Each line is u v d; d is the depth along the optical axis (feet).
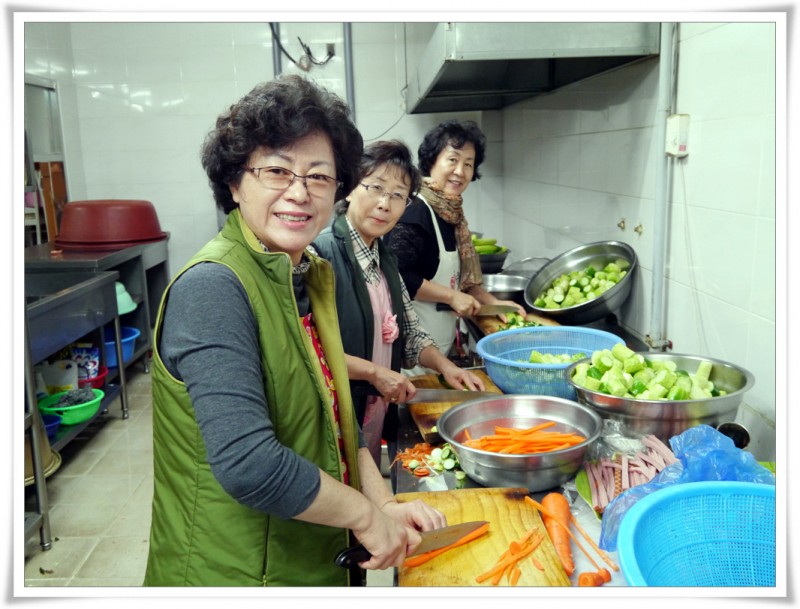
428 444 4.83
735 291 5.12
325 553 3.33
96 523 8.64
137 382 14.39
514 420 4.76
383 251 6.15
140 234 14.98
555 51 6.23
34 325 9.15
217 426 2.61
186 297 2.76
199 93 16.25
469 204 16.40
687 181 5.85
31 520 7.83
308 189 3.02
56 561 7.80
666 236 6.31
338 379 3.67
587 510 3.81
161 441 3.09
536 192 12.12
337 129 3.06
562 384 5.29
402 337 6.46
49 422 10.02
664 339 6.50
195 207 16.84
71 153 16.05
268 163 2.97
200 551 3.05
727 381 4.61
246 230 3.13
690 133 5.74
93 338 12.74
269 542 3.08
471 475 4.11
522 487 3.93
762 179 4.67
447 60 6.34
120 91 16.22
